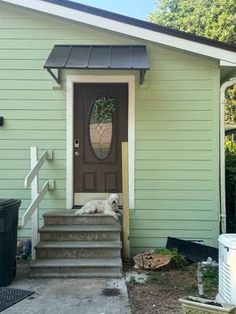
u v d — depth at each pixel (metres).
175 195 5.07
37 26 5.12
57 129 5.11
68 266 4.09
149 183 5.08
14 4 4.95
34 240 4.57
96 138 5.25
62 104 5.12
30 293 3.58
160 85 5.09
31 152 4.64
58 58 4.60
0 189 5.08
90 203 4.84
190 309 2.68
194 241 4.93
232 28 10.45
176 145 5.09
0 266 3.79
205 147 5.07
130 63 4.44
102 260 4.23
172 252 4.53
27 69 5.11
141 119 5.09
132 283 3.88
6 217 3.80
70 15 4.88
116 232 4.52
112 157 5.25
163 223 5.07
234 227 5.78
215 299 3.20
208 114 5.07
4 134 5.10
